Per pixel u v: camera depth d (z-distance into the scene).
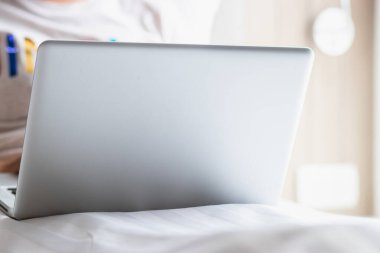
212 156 1.12
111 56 0.96
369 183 3.09
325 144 2.99
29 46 2.05
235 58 1.05
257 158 1.16
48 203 1.06
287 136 1.16
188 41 2.40
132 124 1.03
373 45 3.07
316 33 2.89
